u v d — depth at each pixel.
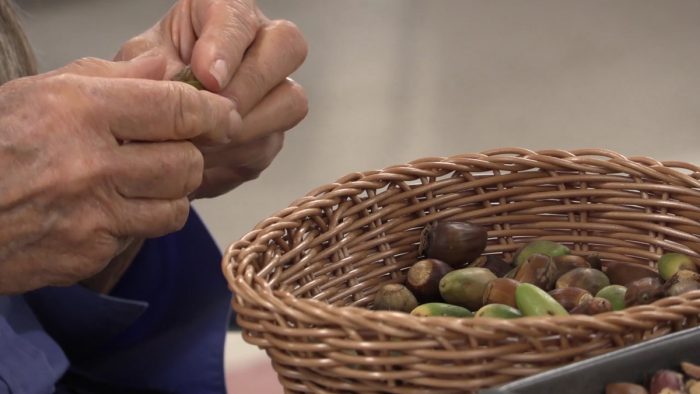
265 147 1.04
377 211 1.00
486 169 1.02
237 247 0.92
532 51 3.45
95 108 0.87
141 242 1.11
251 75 0.98
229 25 0.98
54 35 4.13
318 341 0.85
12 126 0.87
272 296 0.86
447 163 1.01
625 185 1.00
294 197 2.53
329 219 0.98
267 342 0.86
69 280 0.91
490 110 2.96
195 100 0.90
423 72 3.36
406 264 1.01
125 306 1.09
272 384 1.40
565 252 0.99
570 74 3.18
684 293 0.86
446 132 2.83
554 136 2.73
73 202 0.88
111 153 0.88
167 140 0.90
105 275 1.12
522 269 0.96
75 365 1.11
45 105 0.87
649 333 0.84
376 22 4.00
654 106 2.84
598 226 1.01
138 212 0.90
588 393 0.78
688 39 3.42
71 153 0.88
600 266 0.99
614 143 2.63
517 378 0.83
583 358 0.83
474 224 1.00
